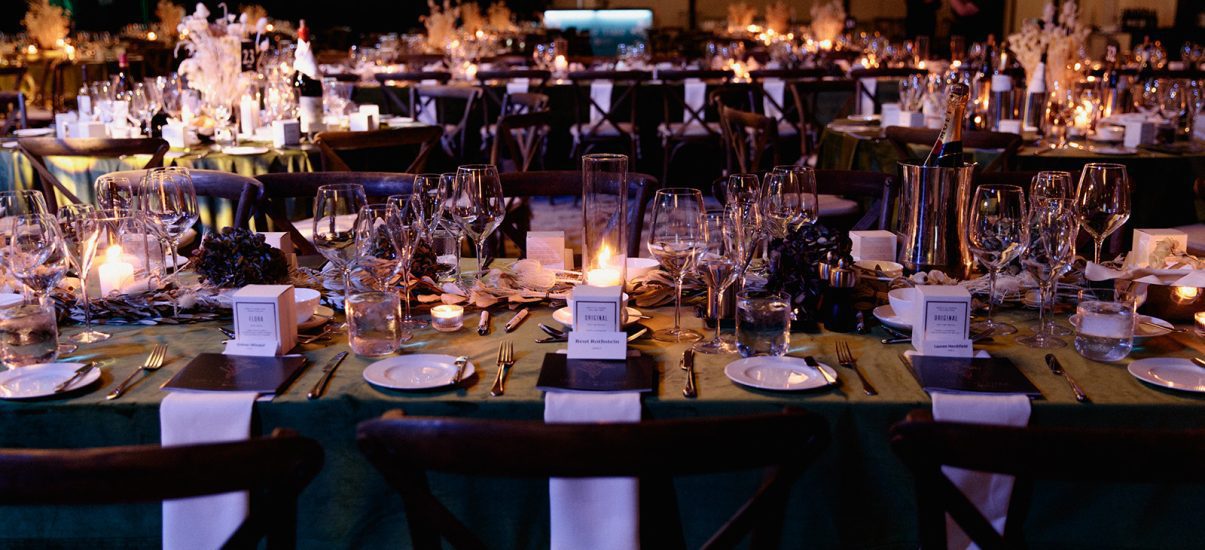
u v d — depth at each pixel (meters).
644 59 8.23
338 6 13.63
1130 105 5.30
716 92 5.30
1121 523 1.39
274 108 4.80
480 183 1.86
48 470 0.97
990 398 1.36
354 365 1.52
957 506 1.09
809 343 1.63
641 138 6.83
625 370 1.46
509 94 5.40
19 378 1.46
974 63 6.87
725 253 1.65
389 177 2.77
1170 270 1.90
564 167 6.88
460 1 12.68
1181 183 3.82
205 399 1.37
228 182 2.73
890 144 4.36
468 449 1.01
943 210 1.89
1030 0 12.20
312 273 2.05
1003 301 1.86
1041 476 1.02
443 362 1.51
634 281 1.93
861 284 1.76
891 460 1.38
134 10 13.02
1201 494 1.37
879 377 1.46
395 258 1.72
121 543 1.46
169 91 4.55
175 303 1.78
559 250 2.12
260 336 1.55
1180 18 10.52
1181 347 1.59
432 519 1.10
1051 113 4.50
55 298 1.80
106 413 1.38
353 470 1.41
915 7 11.68
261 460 1.00
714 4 14.00
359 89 6.59
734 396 1.38
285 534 1.11
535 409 1.38
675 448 1.01
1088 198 1.90
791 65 7.52
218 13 12.29
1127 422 1.35
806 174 2.19
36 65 8.08
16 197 1.75
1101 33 10.71
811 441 1.07
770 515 1.12
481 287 1.90
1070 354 1.56
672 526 1.27
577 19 13.93
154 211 1.94
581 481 1.33
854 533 1.42
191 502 1.34
